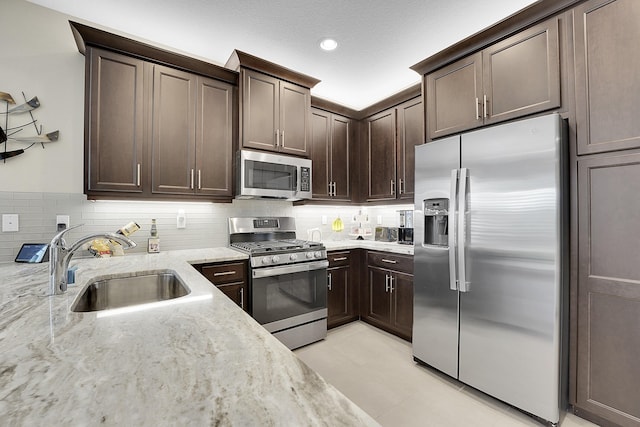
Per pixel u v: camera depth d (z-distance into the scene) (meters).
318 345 2.54
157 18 2.06
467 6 1.94
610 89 1.50
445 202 2.04
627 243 1.45
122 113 1.99
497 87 1.91
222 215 2.68
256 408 0.44
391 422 1.62
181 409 0.44
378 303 2.86
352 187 3.33
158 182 2.11
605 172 1.52
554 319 1.51
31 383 0.51
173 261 1.83
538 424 1.60
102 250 2.00
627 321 1.45
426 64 2.30
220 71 2.36
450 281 1.94
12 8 1.88
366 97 3.43
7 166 1.86
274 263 2.31
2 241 1.82
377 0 1.88
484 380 1.79
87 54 1.88
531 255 1.59
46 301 1.01
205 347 0.66
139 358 0.60
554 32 1.68
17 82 1.89
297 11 1.99
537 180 1.57
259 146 2.49
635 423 1.42
